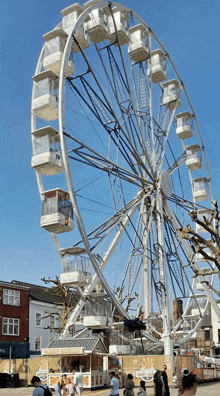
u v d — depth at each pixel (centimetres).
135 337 3753
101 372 2916
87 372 2780
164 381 1680
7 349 4306
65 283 3103
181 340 3700
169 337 3278
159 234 3512
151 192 3666
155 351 3712
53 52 3244
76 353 2769
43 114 3253
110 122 3272
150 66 3872
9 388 2973
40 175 3297
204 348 5891
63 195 3094
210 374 3234
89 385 2747
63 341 2978
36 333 4819
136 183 3572
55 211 3006
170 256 3759
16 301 4556
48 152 3102
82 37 3259
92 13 3375
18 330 4497
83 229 2969
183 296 3762
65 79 3094
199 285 4162
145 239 3519
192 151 4434
